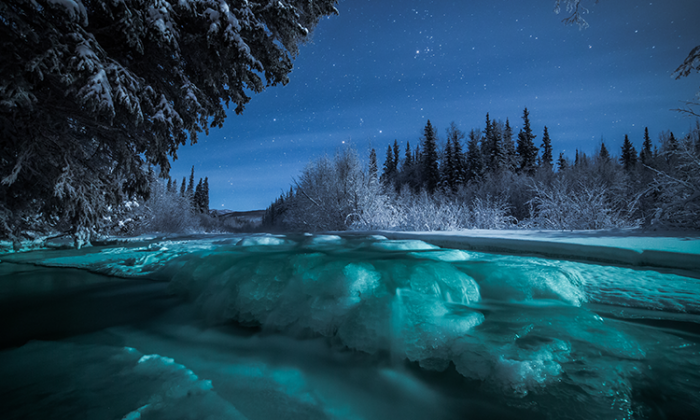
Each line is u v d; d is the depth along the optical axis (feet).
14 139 14.99
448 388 4.96
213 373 5.46
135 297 9.94
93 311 8.77
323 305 7.07
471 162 100.58
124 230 27.96
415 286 7.20
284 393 4.84
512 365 4.90
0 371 5.18
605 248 10.91
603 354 5.19
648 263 10.04
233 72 18.44
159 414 3.99
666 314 6.81
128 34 13.28
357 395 4.84
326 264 8.23
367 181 38.65
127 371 5.25
